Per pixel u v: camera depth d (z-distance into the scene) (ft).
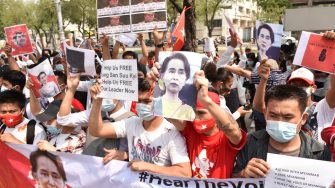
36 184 10.94
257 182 8.34
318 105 11.76
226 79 16.84
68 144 11.27
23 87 16.03
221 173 8.76
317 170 7.36
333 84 10.98
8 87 15.66
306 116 7.91
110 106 11.60
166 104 8.55
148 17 17.34
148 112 9.16
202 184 8.83
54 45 118.11
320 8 21.39
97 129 9.82
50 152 10.53
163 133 9.32
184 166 9.02
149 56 24.89
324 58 10.57
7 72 15.89
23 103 11.78
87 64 10.57
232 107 18.17
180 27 14.24
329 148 7.87
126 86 8.89
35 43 42.70
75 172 10.35
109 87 9.22
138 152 9.62
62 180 10.52
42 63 13.92
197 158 9.01
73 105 12.96
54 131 11.85
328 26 21.35
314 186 7.41
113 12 17.65
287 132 7.55
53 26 126.52
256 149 8.31
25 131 11.66
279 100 7.55
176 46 14.35
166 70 8.52
